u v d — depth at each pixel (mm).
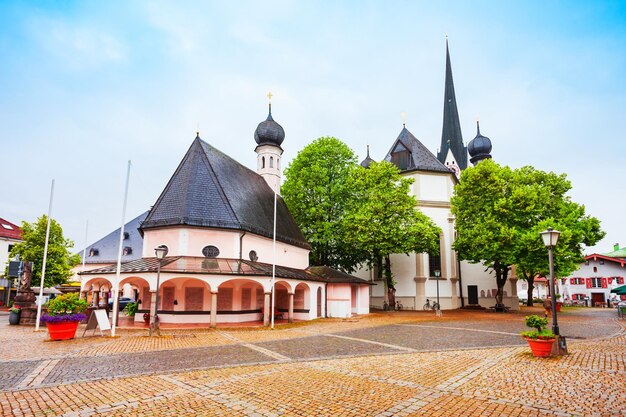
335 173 43281
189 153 30594
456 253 44312
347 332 20641
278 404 7793
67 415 7195
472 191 39719
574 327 22938
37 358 12859
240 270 24406
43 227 43594
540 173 40688
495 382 9477
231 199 29188
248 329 22312
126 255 52250
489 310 40562
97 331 20703
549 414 7184
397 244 36594
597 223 41375
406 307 42250
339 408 7539
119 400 8070
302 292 30562
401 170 45156
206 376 10156
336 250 43281
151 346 15578
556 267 34344
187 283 25141
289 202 43375
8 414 7254
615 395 8328
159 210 27391
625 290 36406
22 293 26250
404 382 9508
